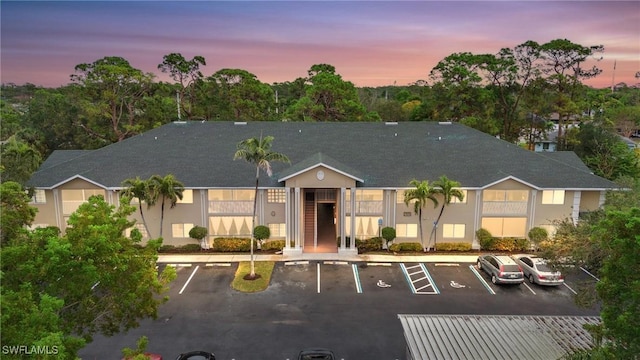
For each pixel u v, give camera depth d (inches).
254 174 1470.2
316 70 3095.5
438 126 1817.2
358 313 1016.9
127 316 696.4
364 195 1429.6
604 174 1980.8
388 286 1165.1
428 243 1445.6
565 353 637.9
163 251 1414.9
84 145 2544.3
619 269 584.7
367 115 2669.8
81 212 656.4
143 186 1317.7
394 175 1466.5
